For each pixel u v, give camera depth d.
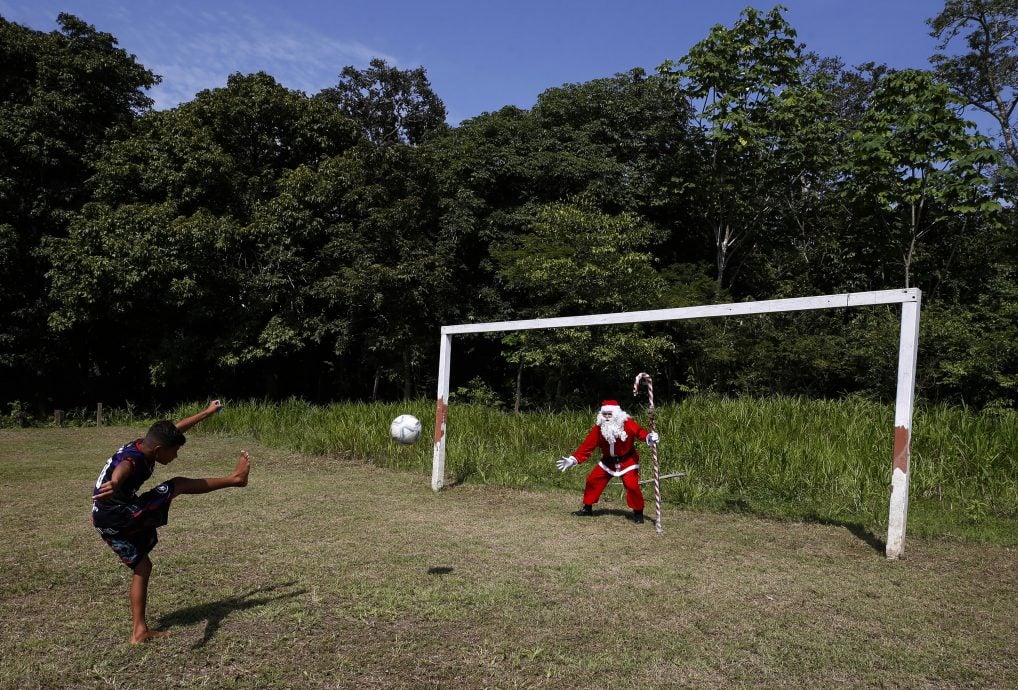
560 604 5.18
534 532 7.50
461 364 27.11
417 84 32.66
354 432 13.85
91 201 22.52
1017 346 16.73
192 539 7.10
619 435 8.22
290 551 6.64
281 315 22.05
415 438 7.21
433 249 21.91
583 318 8.49
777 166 23.03
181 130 21.77
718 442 11.06
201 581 5.71
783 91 22.33
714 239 26.73
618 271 19.25
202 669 4.11
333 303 21.55
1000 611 5.07
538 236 20.80
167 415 22.69
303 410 18.45
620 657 4.27
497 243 22.92
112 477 4.30
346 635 4.60
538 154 23.59
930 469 9.41
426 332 23.48
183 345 22.42
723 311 7.35
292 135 23.33
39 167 22.11
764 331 21.38
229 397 26.38
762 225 26.12
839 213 25.20
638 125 25.92
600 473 8.34
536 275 19.16
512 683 3.93
